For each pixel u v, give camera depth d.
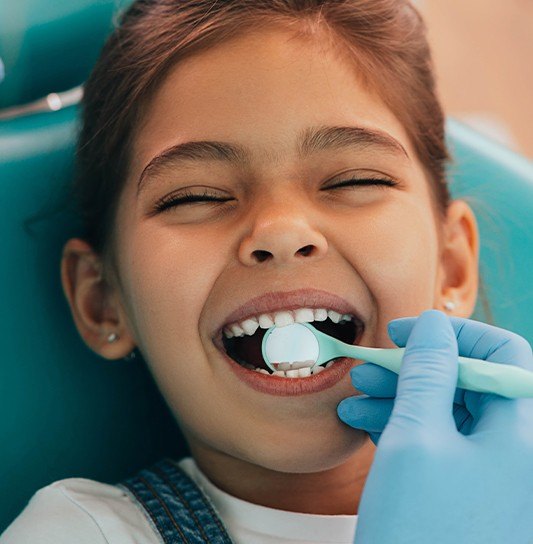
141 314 1.12
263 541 1.14
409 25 1.28
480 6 2.54
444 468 0.87
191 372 1.08
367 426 1.03
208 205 1.09
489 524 0.88
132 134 1.17
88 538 1.09
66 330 1.29
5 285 1.26
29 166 1.30
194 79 1.12
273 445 1.05
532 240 1.41
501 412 0.92
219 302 1.04
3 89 1.34
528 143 2.33
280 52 1.11
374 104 1.13
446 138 1.43
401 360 0.95
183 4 1.19
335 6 1.16
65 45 1.36
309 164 1.08
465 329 1.03
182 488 1.17
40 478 1.26
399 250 1.07
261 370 1.05
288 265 1.02
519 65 2.44
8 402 1.25
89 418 1.29
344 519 1.14
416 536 0.86
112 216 1.21
